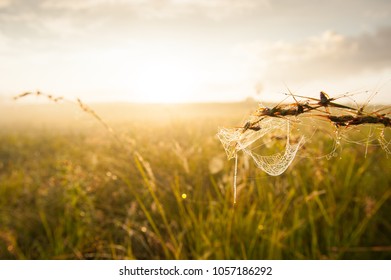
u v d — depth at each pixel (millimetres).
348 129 789
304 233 3305
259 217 3244
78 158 6387
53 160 6688
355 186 3775
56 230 3719
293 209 3432
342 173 3891
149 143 5098
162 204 3512
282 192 3453
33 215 4113
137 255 3338
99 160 5281
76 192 3898
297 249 3152
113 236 3680
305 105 766
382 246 3223
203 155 4348
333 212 3408
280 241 3117
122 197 4164
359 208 3529
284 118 787
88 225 3693
